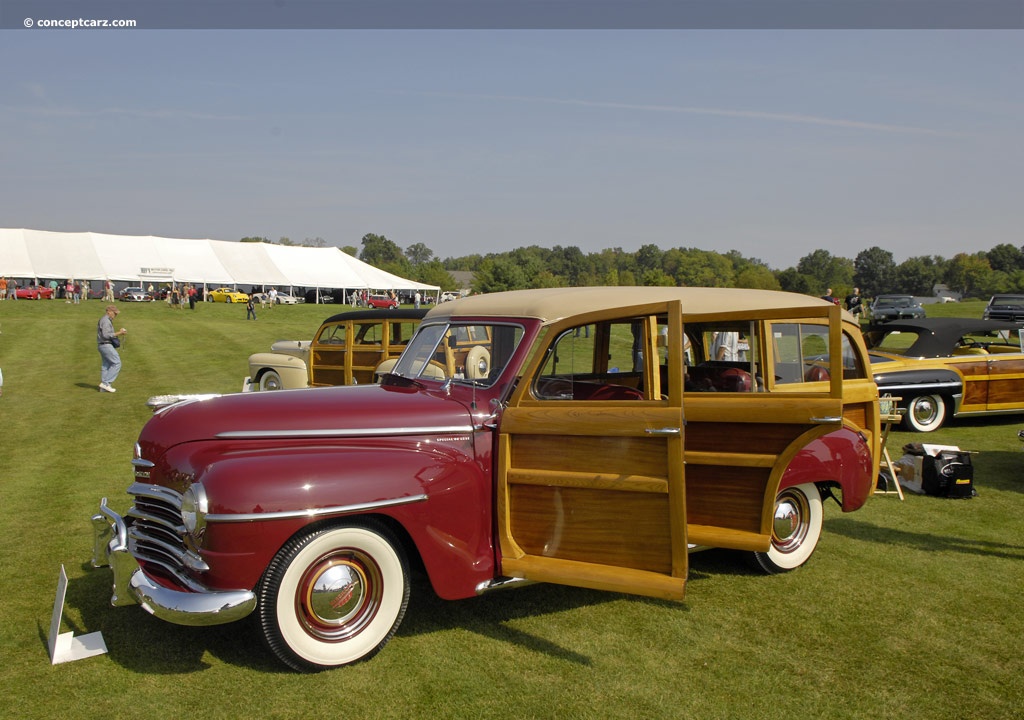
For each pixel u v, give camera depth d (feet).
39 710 11.13
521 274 278.46
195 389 48.60
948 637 13.67
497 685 11.91
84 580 16.26
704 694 11.68
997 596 15.52
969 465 22.79
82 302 157.48
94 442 31.76
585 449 12.65
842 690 11.84
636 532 12.28
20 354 67.15
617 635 13.75
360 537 12.33
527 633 13.82
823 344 18.24
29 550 18.12
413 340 16.53
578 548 12.81
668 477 11.81
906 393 32.37
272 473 11.71
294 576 11.91
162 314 132.98
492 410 13.69
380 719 10.93
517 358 13.83
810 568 17.15
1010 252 477.36
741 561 17.52
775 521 16.52
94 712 11.10
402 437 13.08
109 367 47.06
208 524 11.46
